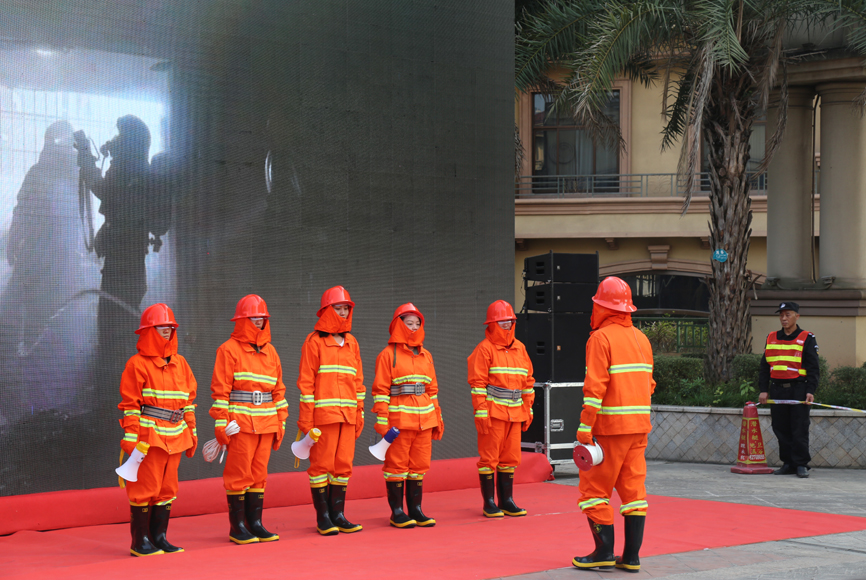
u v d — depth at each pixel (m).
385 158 9.73
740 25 11.64
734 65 11.07
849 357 13.17
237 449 6.71
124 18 8.19
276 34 9.05
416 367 7.48
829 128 13.77
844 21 12.44
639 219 22.33
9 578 5.41
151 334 6.17
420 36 10.06
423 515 7.47
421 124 10.02
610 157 23.41
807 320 13.49
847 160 13.62
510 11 10.86
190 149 8.48
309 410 7.03
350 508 8.34
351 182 9.47
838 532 6.85
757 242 21.95
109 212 8.02
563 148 23.72
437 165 10.12
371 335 9.50
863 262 13.63
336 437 7.16
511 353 7.86
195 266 8.45
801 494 8.84
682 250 22.55
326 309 7.17
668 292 23.47
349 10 9.55
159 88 8.34
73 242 7.82
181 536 7.06
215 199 8.60
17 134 7.60
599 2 13.19
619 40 12.13
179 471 8.18
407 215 9.85
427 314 9.91
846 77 13.30
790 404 10.20
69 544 6.71
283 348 8.92
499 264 10.58
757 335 13.76
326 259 9.25
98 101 8.02
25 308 7.55
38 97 7.71
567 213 22.61
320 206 9.24
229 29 8.76
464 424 10.08
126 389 6.14
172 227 8.34
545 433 10.10
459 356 10.11
